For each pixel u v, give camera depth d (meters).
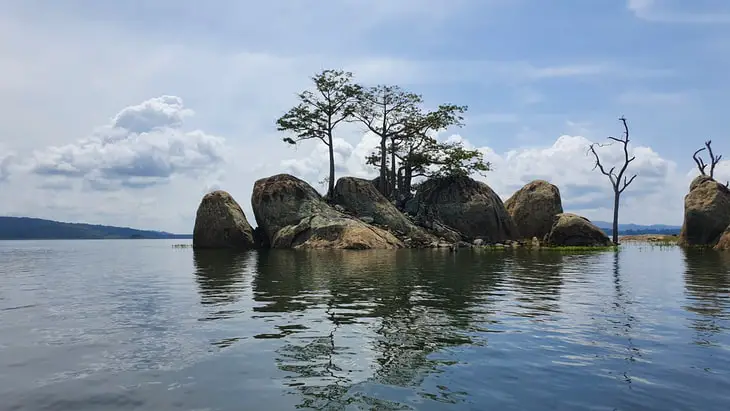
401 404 5.21
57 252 42.09
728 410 5.07
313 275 17.44
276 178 41.94
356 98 45.81
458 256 28.11
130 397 5.45
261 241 41.75
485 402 5.27
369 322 9.16
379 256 28.08
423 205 46.12
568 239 40.19
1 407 5.18
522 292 13.04
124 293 13.17
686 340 7.82
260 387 5.73
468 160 46.97
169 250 43.41
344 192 43.78
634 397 5.42
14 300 12.07
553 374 6.18
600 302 11.38
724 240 32.91
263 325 8.95
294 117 45.44
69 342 7.79
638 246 40.66
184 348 7.40
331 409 5.09
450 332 8.38
